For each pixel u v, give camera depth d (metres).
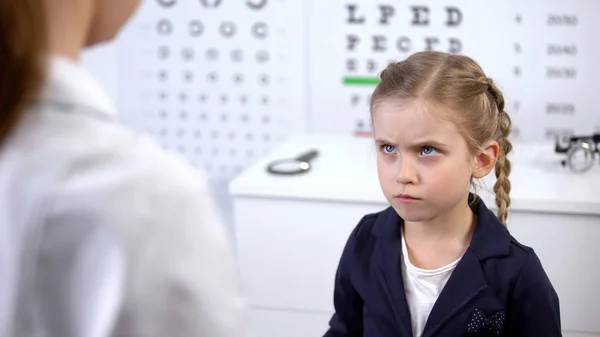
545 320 0.83
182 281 0.40
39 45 0.38
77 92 0.40
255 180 1.41
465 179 0.83
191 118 1.95
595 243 1.28
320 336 1.45
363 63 1.81
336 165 1.51
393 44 1.78
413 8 1.75
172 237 0.40
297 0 1.80
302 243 1.41
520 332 0.84
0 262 0.38
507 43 1.72
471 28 1.73
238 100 1.91
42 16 0.38
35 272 0.38
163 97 1.95
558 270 1.31
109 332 0.38
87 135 0.39
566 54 1.70
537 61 1.72
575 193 1.31
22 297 0.38
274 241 1.42
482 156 0.87
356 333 0.95
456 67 0.85
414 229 0.87
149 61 1.92
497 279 0.83
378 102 0.84
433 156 0.80
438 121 0.80
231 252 0.45
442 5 1.73
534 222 1.30
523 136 1.77
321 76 1.84
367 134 1.85
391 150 0.83
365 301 0.89
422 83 0.81
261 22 1.83
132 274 0.38
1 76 0.37
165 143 1.98
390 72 0.86
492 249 0.83
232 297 0.43
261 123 1.92
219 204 1.99
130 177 0.39
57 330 0.39
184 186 0.41
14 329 0.38
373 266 0.88
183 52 1.90
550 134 1.76
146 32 1.90
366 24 1.78
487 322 0.83
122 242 0.38
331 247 1.39
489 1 1.70
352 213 1.37
